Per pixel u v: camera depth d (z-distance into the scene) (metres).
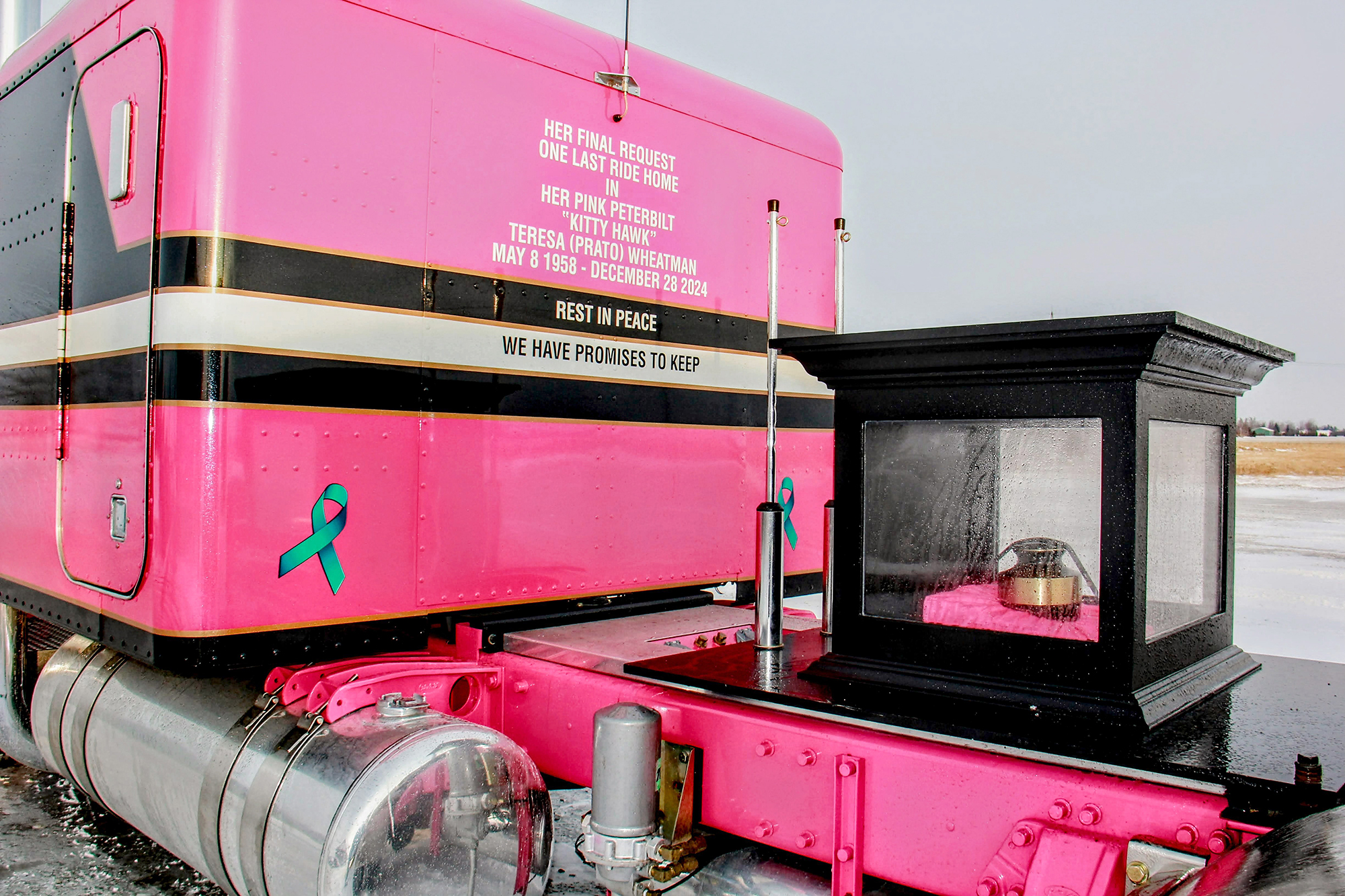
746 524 3.50
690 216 3.30
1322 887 1.06
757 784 2.06
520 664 2.60
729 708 2.13
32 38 3.09
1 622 3.42
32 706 3.11
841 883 1.89
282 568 2.32
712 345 3.38
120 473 2.45
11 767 3.83
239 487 2.25
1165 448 1.94
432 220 2.61
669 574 3.22
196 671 2.21
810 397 3.78
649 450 3.16
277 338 2.32
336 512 2.41
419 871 2.03
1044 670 1.86
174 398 2.24
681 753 2.16
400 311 2.54
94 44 2.68
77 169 2.72
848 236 3.27
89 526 2.60
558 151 2.91
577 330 2.95
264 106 2.30
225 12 2.25
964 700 1.92
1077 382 1.82
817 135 3.83
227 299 2.24
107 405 2.52
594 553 3.00
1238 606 5.02
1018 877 1.67
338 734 2.16
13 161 3.15
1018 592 1.90
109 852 3.09
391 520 2.52
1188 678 2.01
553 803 3.81
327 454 2.40
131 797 2.63
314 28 2.39
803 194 3.76
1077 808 1.63
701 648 2.62
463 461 2.67
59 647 3.24
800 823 1.99
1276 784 1.45
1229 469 2.24
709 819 2.15
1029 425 1.91
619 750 2.06
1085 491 1.84
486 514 2.72
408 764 2.02
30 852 3.07
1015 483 1.93
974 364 1.91
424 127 2.59
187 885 2.87
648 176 3.17
